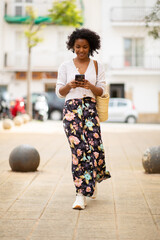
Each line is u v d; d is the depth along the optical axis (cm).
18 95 3441
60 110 2805
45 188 592
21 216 441
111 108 2841
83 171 471
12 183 629
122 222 420
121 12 3322
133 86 3309
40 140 1379
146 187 608
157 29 1057
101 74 496
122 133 1784
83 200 473
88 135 479
